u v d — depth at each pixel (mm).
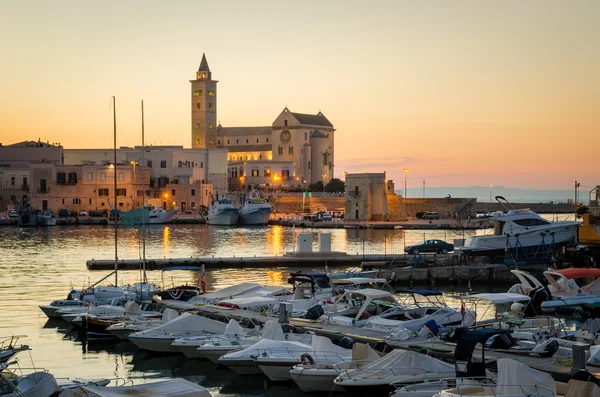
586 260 81625
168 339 51062
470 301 67750
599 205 101750
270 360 44531
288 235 158875
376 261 97625
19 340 55656
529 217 87000
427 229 176875
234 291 67250
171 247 129750
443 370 40719
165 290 68500
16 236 155250
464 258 89375
